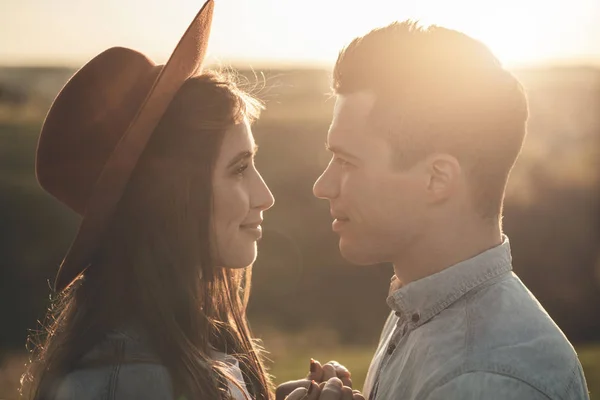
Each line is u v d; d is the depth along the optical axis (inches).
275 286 805.9
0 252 767.1
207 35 87.5
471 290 74.7
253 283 813.9
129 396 77.4
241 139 89.9
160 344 81.6
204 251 88.6
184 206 86.5
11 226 804.0
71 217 830.5
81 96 89.3
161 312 83.7
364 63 78.5
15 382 484.1
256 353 102.2
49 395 79.3
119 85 88.7
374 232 79.0
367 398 85.4
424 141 75.2
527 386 66.7
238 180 90.5
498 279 75.2
